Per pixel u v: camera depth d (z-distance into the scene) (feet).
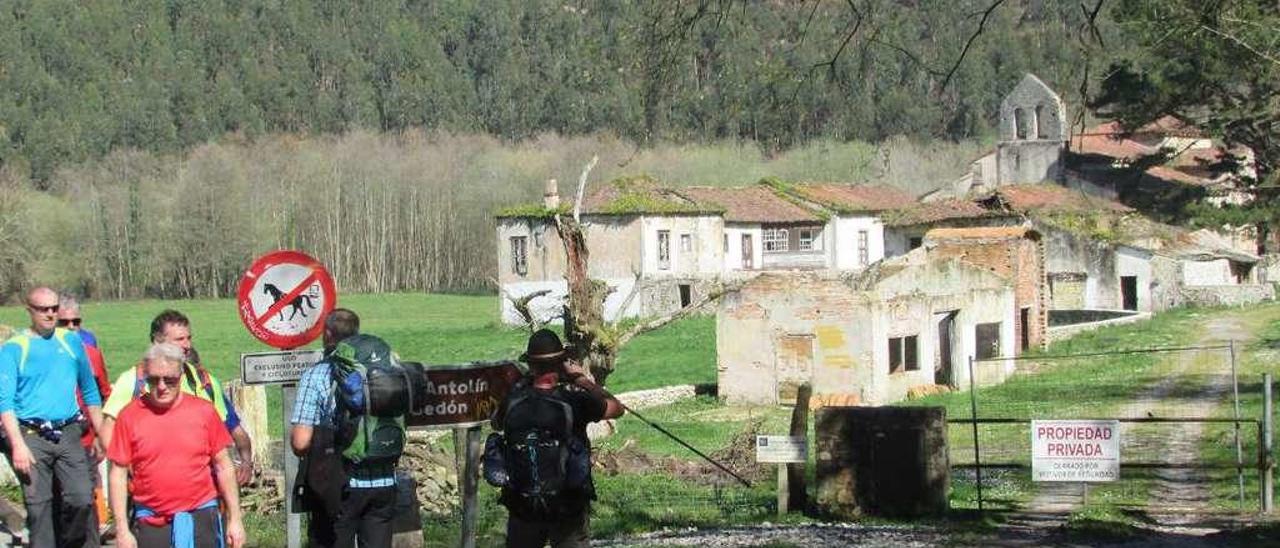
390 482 34.53
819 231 302.86
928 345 166.30
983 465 65.51
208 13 600.80
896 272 163.63
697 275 277.03
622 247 272.92
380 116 546.67
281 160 469.98
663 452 107.45
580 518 34.12
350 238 447.42
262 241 439.22
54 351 41.86
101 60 566.36
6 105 517.55
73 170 489.26
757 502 69.05
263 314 43.01
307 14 593.83
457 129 500.74
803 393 61.31
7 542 47.83
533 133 466.29
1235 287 254.27
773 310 160.45
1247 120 95.61
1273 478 73.20
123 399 40.73
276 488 69.15
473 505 39.86
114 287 431.43
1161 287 257.55
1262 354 167.63
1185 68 81.56
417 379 34.78
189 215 433.48
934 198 295.28
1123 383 146.00
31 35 560.20
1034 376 167.73
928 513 59.21
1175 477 78.48
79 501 42.42
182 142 543.80
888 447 59.62
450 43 539.70
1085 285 261.03
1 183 406.00
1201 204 230.68
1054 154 303.27
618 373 186.70
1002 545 50.72
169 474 34.22
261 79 569.64
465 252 439.22
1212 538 52.16
